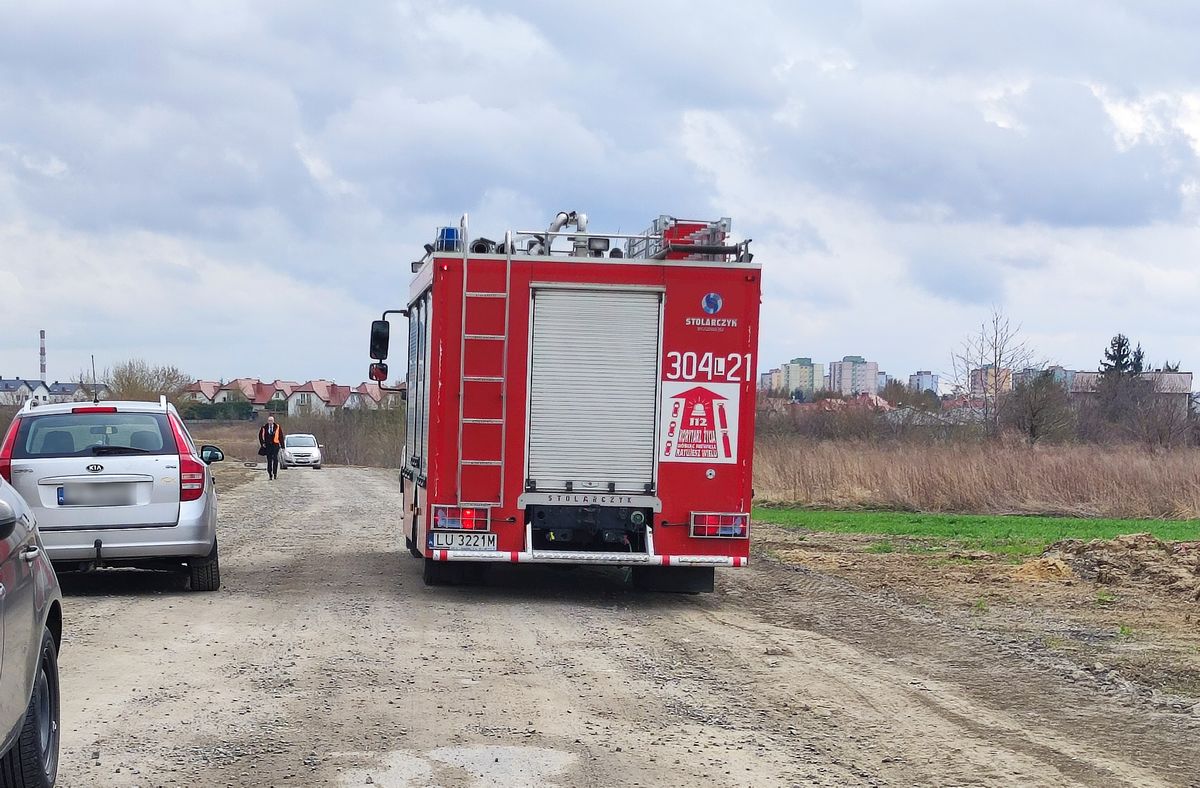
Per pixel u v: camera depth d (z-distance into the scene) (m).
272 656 9.17
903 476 28.09
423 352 13.09
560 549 12.41
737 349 12.37
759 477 29.77
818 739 7.05
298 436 57.84
